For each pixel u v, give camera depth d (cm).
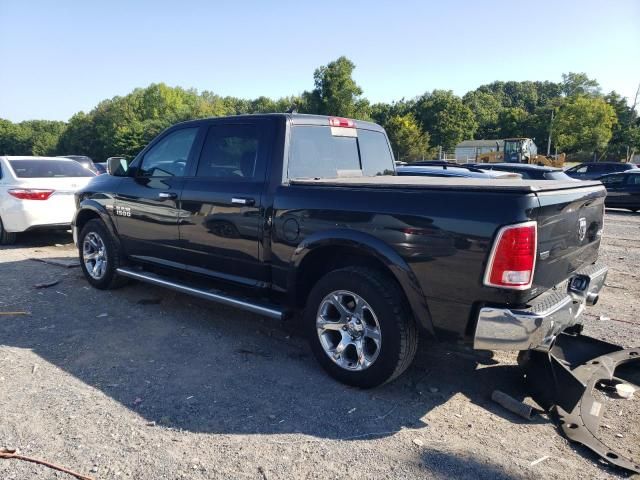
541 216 288
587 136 6494
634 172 1675
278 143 398
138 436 293
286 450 282
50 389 348
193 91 11562
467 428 309
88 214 591
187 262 468
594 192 367
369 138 500
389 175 527
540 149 8725
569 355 395
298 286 386
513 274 281
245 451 280
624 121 7644
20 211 828
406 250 318
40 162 909
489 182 333
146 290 589
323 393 349
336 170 447
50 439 288
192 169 458
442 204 305
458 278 299
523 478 261
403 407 333
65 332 457
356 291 341
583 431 302
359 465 270
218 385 358
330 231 351
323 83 5741
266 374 377
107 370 380
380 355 335
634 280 681
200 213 440
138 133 7862
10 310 515
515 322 283
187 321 491
